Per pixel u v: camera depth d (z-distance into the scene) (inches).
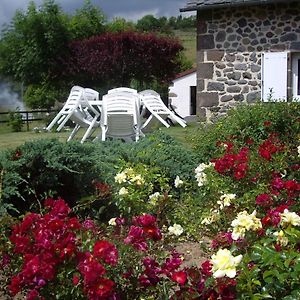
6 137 722.2
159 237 123.8
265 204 157.8
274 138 292.7
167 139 325.7
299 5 506.6
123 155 271.4
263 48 521.0
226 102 535.5
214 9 534.0
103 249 108.0
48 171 229.6
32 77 1121.4
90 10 1204.5
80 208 209.2
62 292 108.8
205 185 206.4
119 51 1057.5
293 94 518.3
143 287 113.0
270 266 99.1
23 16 1124.5
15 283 109.5
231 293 96.3
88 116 515.2
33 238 116.4
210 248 160.6
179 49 1103.0
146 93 498.6
